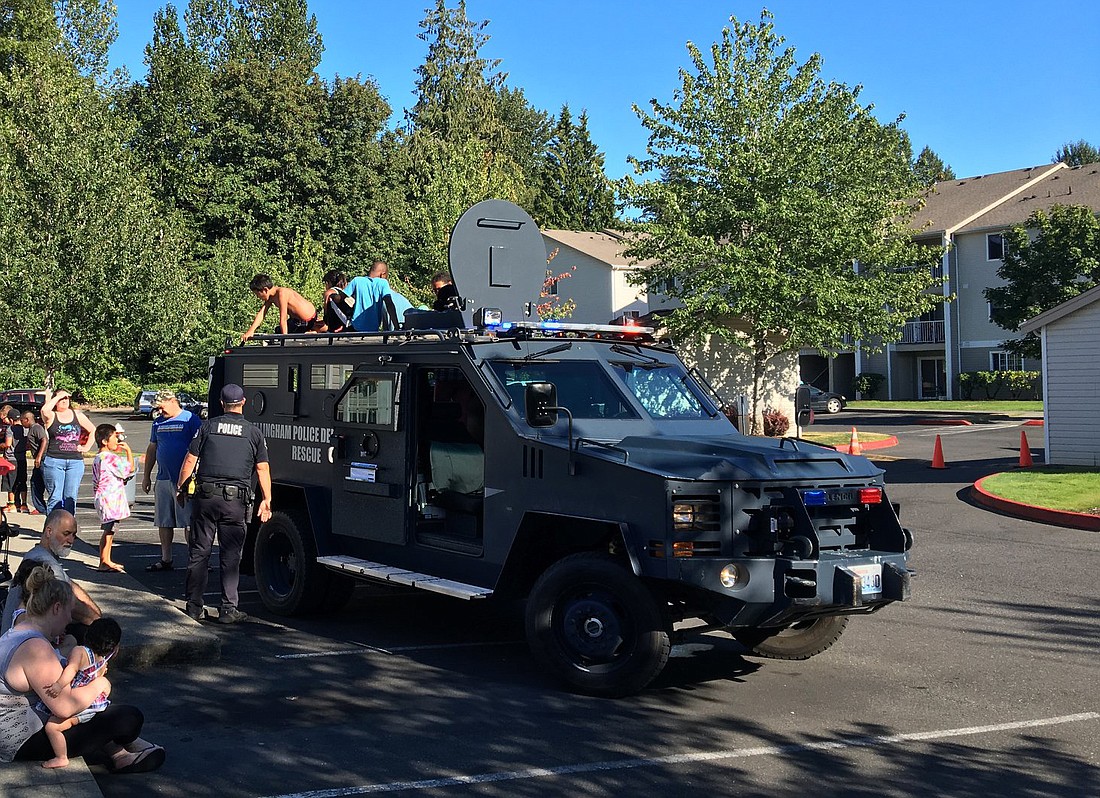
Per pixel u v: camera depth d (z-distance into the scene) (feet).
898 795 16.34
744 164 76.89
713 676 23.50
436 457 26.55
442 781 16.85
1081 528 44.47
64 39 163.94
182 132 161.38
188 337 99.81
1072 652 25.43
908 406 145.28
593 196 245.45
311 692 22.00
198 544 28.27
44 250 84.33
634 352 27.04
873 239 77.36
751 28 78.84
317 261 132.46
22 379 91.76
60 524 21.34
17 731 16.51
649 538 20.67
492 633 27.81
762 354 80.89
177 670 23.67
